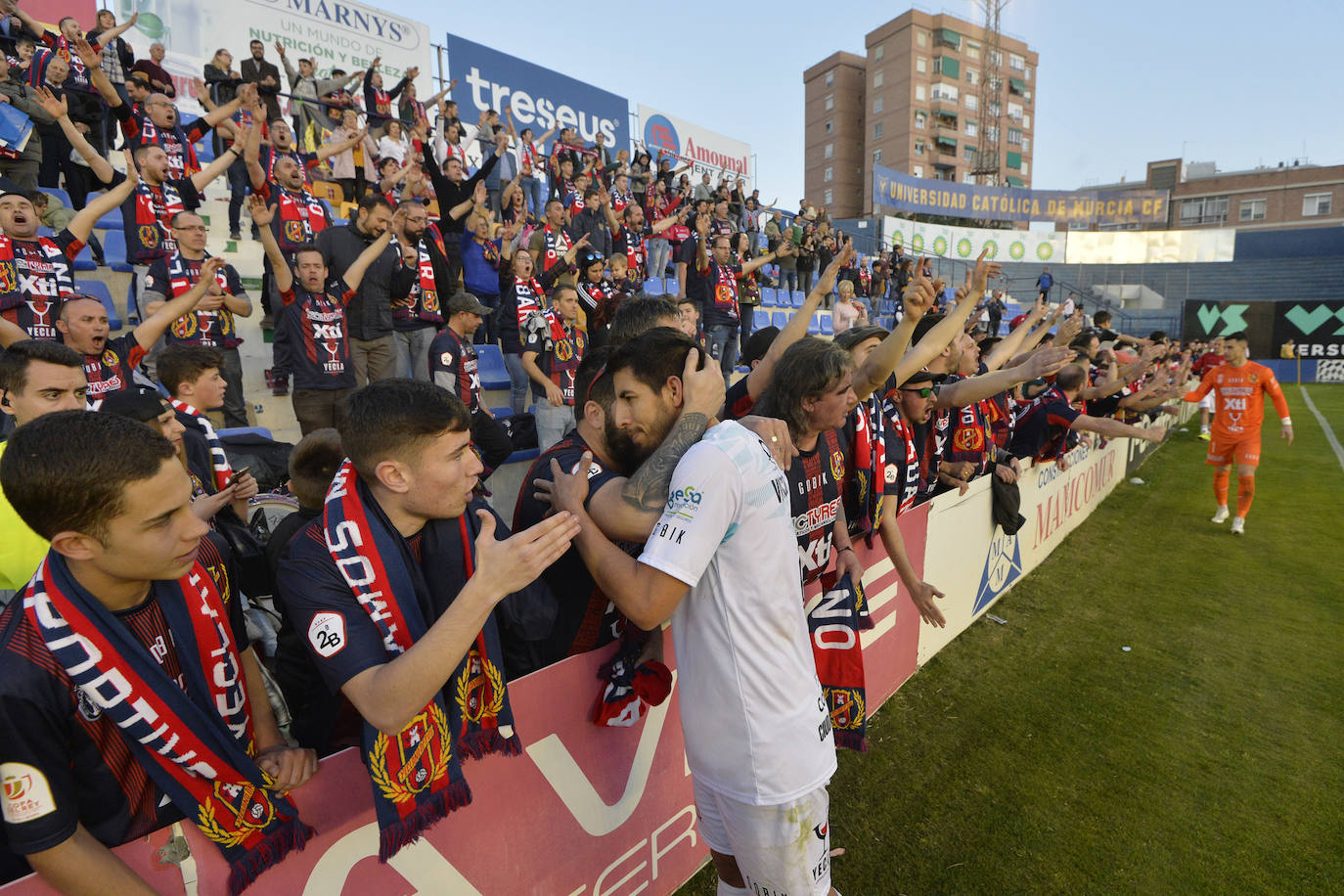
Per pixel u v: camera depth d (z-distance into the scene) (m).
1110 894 2.31
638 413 1.57
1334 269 29.36
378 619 1.26
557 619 1.79
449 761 1.38
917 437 3.53
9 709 0.97
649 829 2.13
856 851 2.50
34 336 3.68
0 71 6.46
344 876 1.37
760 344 3.29
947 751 3.08
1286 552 5.86
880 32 59.62
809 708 1.50
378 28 13.17
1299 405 16.41
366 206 4.91
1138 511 7.18
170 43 10.78
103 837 1.12
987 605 4.59
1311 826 2.64
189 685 1.21
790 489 2.07
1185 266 32.22
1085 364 5.15
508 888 1.69
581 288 6.51
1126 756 3.05
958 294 3.00
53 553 1.05
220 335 4.86
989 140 59.97
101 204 4.01
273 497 2.96
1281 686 3.67
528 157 11.06
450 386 4.68
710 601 1.44
